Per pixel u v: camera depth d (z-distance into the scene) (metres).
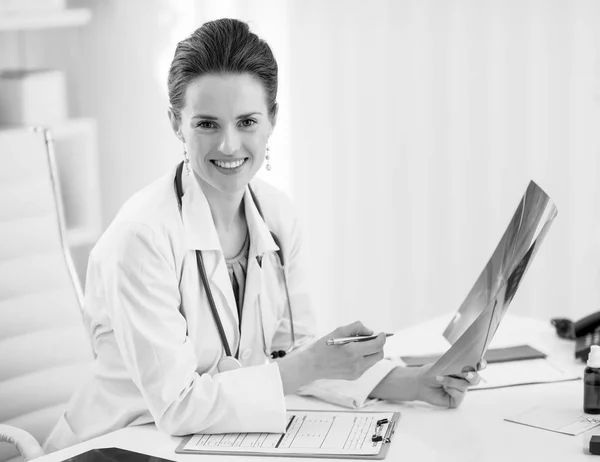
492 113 3.17
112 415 1.83
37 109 3.33
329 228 3.43
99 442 1.63
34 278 2.13
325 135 3.37
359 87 3.30
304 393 1.85
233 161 1.73
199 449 1.58
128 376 1.82
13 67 3.67
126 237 1.70
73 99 3.76
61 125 3.37
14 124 3.33
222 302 1.82
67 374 2.14
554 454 1.53
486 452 1.54
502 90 3.14
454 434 1.62
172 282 1.72
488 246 3.25
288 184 3.43
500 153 3.18
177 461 1.54
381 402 1.81
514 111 3.14
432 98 3.22
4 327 2.06
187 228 1.77
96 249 1.79
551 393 1.82
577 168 3.10
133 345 1.67
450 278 3.32
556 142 3.11
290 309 1.98
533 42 3.08
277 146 3.41
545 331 2.22
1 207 2.10
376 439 1.58
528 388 1.86
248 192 1.91
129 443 1.63
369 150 3.34
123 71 3.66
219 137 1.71
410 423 1.68
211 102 1.68
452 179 3.25
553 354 2.05
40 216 2.17
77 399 1.90
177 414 1.64
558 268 3.17
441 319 2.34
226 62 1.68
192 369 1.69
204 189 1.83
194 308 1.78
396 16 3.21
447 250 3.31
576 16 3.02
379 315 3.44
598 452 1.52
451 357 1.69
